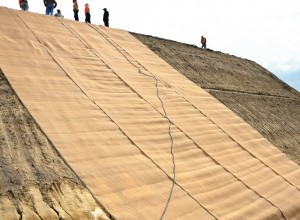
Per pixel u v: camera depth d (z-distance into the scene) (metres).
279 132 11.86
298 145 11.54
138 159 6.61
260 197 7.10
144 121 7.98
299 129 13.36
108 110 7.77
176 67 13.05
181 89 10.86
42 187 5.07
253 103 13.66
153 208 5.52
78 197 5.16
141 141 7.20
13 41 9.01
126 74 10.03
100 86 8.73
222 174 7.35
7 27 9.56
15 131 6.11
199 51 17.36
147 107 8.66
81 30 11.78
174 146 7.58
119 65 10.48
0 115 6.39
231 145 8.89
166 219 5.39
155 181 6.21
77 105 7.48
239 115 11.36
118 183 5.78
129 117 7.88
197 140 8.24
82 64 9.45
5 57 8.12
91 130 6.85
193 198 6.16
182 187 6.32
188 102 10.09
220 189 6.81
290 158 9.88
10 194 4.73
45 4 13.28
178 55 14.80
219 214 6.04
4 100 6.83
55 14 13.09
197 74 13.70
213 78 14.30
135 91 9.20
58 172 5.50
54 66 8.68
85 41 11.09
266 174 8.23
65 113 7.05
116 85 9.12
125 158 6.48
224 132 9.38
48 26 10.84
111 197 5.41
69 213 4.79
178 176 6.59
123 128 7.37
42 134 6.28
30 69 8.11
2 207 4.47
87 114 7.31
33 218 4.47
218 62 17.14
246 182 7.45
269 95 16.30
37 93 7.34
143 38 14.50
